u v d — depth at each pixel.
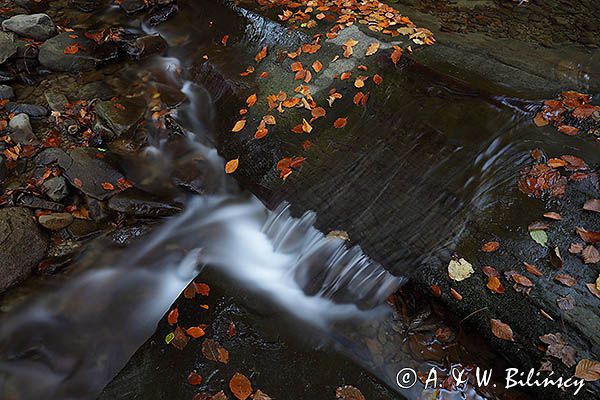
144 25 6.83
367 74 4.74
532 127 4.00
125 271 4.21
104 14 7.07
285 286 3.84
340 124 4.46
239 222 4.60
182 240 4.44
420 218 3.75
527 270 3.27
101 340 3.72
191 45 6.25
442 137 4.09
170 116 5.34
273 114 4.72
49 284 4.07
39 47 6.14
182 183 4.72
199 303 3.67
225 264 4.10
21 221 4.16
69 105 5.57
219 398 3.07
